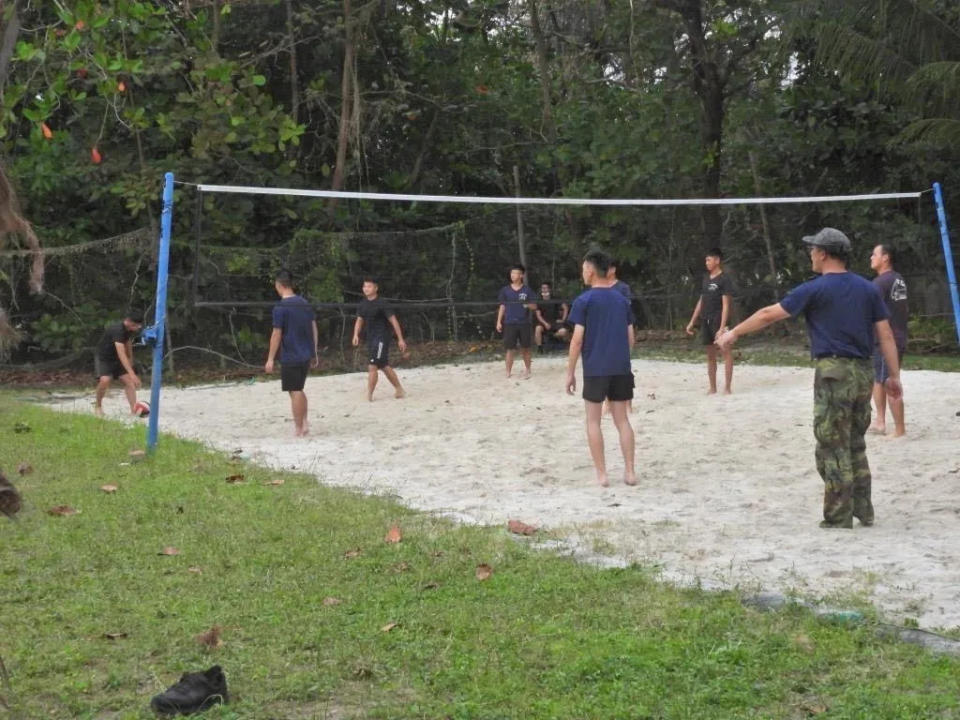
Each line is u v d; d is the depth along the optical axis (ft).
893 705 13.24
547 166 75.61
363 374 59.06
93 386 58.75
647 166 70.44
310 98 71.05
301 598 18.01
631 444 28.50
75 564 20.22
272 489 27.02
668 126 71.97
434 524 23.26
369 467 31.32
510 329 54.70
